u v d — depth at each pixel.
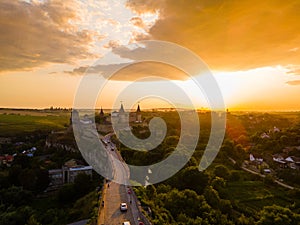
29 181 85.94
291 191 77.06
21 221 63.84
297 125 179.38
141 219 39.59
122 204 43.31
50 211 65.50
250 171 102.75
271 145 137.25
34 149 143.38
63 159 106.94
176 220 45.91
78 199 72.00
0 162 119.81
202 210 51.50
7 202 75.75
